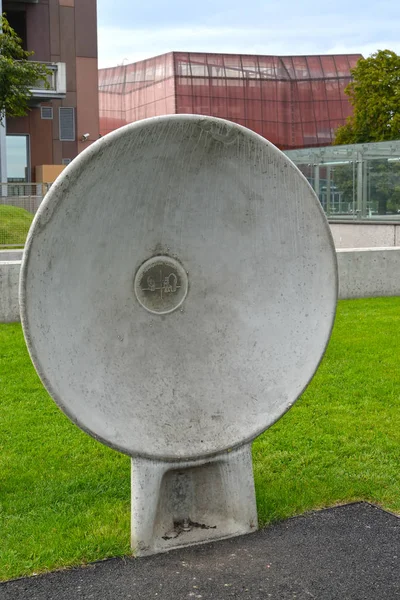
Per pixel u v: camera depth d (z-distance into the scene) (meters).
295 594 3.14
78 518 3.87
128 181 3.37
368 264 11.55
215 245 3.73
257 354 3.81
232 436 3.64
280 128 70.12
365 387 6.36
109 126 76.69
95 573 3.32
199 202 3.63
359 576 3.29
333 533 3.72
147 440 3.45
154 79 70.38
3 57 21.59
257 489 4.25
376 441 5.05
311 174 18.98
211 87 68.12
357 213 17.72
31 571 3.34
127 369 3.53
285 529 3.77
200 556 3.48
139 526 3.49
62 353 3.25
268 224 3.78
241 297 3.82
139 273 3.55
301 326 3.82
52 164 32.00
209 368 3.73
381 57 37.59
